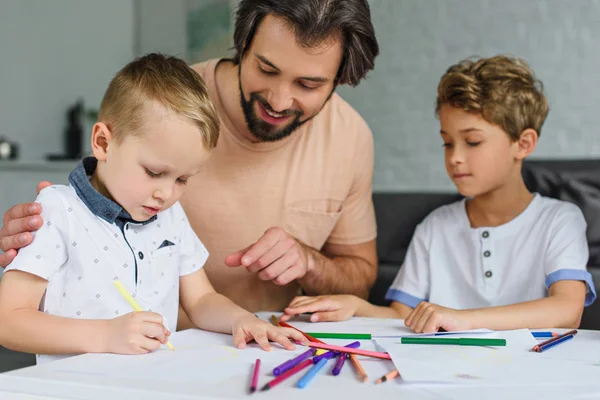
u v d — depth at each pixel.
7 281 0.86
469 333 0.91
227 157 1.30
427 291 1.45
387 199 1.97
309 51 1.00
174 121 0.85
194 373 0.67
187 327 1.26
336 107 1.39
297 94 1.06
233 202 1.33
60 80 3.86
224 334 0.93
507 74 1.35
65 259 0.89
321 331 0.97
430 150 3.08
